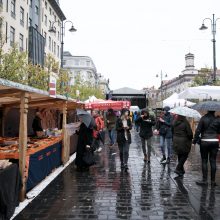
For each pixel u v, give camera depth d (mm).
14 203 6387
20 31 42125
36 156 8484
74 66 109438
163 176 10289
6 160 6785
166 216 6273
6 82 5809
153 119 13258
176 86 88250
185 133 10188
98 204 7059
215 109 9125
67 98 12062
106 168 11773
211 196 7805
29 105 12914
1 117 11969
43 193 7938
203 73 46781
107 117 19922
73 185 8891
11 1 38844
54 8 60969
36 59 48500
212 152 9055
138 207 6859
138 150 17781
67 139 12961
